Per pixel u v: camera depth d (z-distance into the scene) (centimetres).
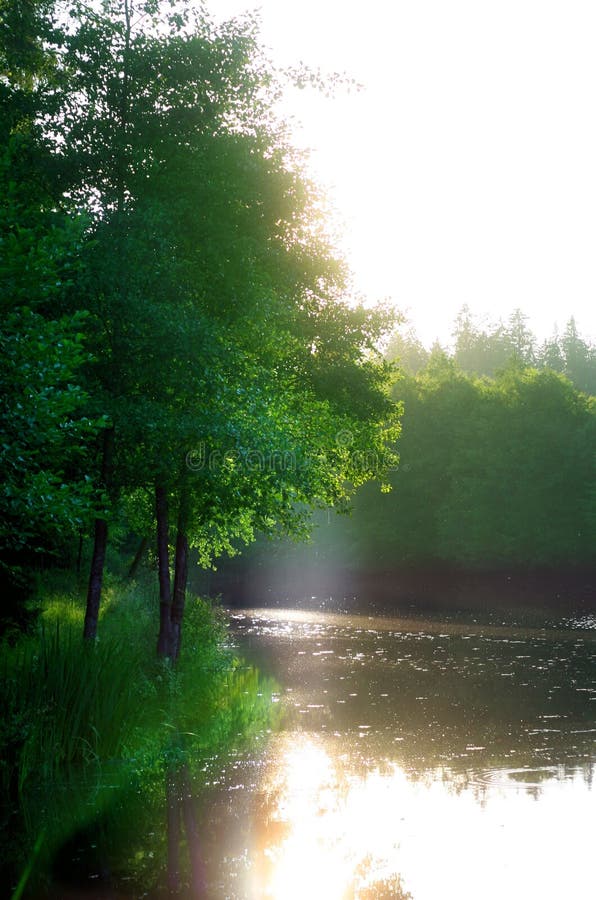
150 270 1534
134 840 927
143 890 784
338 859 858
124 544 3944
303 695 1912
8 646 1478
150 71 1648
